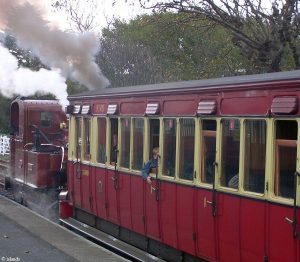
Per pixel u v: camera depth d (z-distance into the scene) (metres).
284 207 6.21
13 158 16.61
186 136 8.20
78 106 12.09
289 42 13.66
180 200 8.26
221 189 7.32
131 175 9.74
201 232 7.77
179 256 8.65
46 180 14.32
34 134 15.30
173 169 8.50
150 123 9.20
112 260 8.39
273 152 6.44
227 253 7.23
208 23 15.82
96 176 11.17
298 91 6.09
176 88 8.35
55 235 10.22
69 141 12.62
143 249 9.78
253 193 6.73
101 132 11.02
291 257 6.08
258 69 14.07
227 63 16.67
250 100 6.85
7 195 16.92
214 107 7.52
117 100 10.30
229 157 7.25
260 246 6.58
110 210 10.61
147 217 9.24
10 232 10.38
